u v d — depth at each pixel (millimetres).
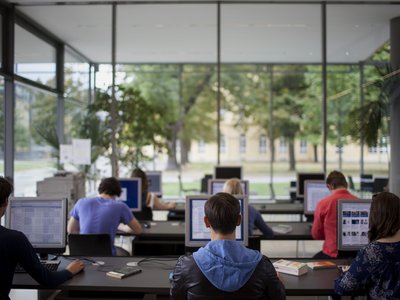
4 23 6254
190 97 11320
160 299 3172
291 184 8430
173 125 11125
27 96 7086
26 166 7117
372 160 7285
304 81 10859
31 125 7250
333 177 3977
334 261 3066
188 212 3303
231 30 8023
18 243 2299
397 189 6750
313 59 9930
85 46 7387
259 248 3482
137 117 9070
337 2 6621
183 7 6844
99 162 7258
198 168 11266
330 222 3832
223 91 11219
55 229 3002
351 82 8156
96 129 7281
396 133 6801
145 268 2820
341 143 8680
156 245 4246
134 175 5355
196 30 8023
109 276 2631
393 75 6914
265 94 11094
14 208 2992
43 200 2998
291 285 2510
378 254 2178
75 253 3605
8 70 6223
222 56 10203
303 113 10883
